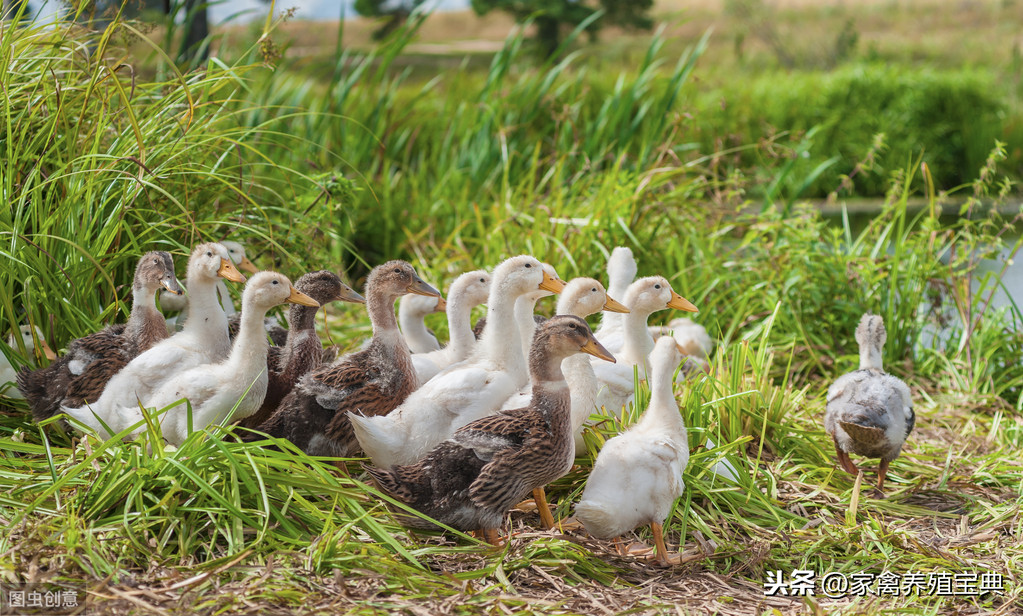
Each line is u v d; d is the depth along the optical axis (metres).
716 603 4.32
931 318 8.53
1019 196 17.66
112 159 6.04
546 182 10.91
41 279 5.95
